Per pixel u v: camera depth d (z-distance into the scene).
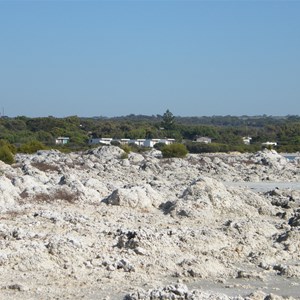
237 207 29.06
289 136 158.12
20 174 45.19
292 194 37.47
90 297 15.23
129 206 29.47
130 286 16.27
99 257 18.86
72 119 149.12
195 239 21.33
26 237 20.39
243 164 69.88
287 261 20.00
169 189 39.16
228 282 17.30
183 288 14.80
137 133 144.75
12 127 138.25
